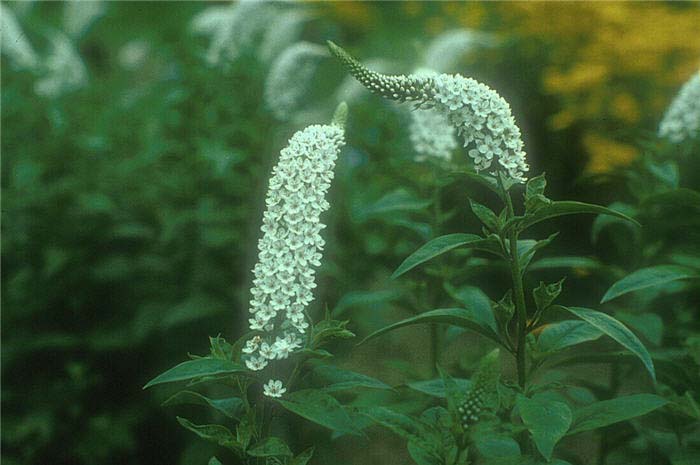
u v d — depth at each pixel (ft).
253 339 7.71
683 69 24.31
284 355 7.58
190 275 17.35
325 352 7.55
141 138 19.58
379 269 17.62
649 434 10.33
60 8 31.89
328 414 7.33
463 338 21.56
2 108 18.56
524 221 7.85
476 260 12.73
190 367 7.37
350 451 17.66
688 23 24.94
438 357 12.91
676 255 12.72
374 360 20.40
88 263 17.85
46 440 16.62
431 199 12.94
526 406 7.29
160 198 18.04
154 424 17.49
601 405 7.96
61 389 17.26
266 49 19.92
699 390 9.37
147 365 17.80
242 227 16.83
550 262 12.42
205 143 16.46
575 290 21.94
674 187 11.68
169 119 17.98
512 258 8.07
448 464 7.32
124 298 18.06
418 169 13.79
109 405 17.67
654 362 9.23
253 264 16.58
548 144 24.82
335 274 15.97
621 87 24.75
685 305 13.78
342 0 30.76
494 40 22.41
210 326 17.20
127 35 30.40
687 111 12.78
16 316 17.65
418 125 12.94
